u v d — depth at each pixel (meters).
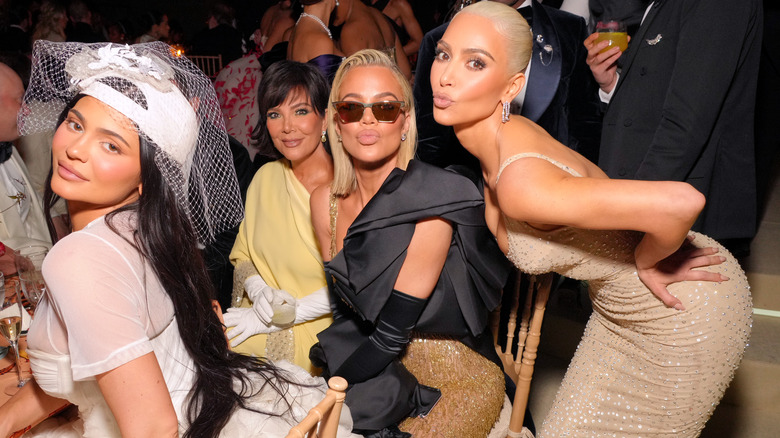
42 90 1.46
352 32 3.38
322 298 2.26
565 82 2.51
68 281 1.19
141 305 1.29
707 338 1.66
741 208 2.33
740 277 1.71
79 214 1.36
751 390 2.65
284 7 4.80
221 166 1.71
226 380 1.50
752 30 2.14
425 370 1.96
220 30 5.36
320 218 2.04
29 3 5.65
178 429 1.35
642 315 1.72
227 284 2.89
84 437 1.40
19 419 1.43
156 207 1.33
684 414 1.75
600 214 1.36
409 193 1.74
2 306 1.82
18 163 2.69
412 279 1.76
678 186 1.33
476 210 1.77
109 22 6.34
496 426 2.11
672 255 1.69
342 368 1.88
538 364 3.13
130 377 1.21
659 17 2.24
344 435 1.58
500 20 1.49
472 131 1.62
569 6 2.98
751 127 2.28
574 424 1.88
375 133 1.74
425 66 2.43
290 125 2.19
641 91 2.30
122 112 1.25
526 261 1.66
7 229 2.62
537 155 1.48
